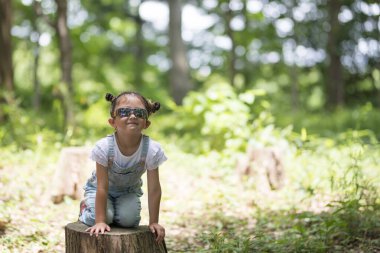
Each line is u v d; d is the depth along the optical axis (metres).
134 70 29.98
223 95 10.92
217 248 5.34
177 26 22.64
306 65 27.05
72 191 7.51
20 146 10.53
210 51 29.89
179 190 8.33
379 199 6.82
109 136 4.02
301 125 15.76
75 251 4.06
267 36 24.16
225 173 9.27
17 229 5.93
